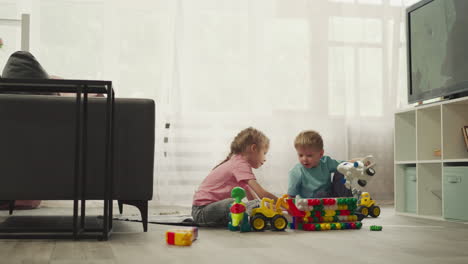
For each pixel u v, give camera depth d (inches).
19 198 73.1
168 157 146.6
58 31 145.2
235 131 152.3
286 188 153.7
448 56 107.3
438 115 114.7
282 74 156.7
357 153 159.3
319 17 159.6
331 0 160.4
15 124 73.0
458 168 99.0
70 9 145.9
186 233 62.1
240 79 153.8
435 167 113.2
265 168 153.1
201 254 55.1
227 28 153.9
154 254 55.1
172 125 147.9
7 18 143.5
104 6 147.2
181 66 149.8
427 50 115.6
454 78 105.2
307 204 82.0
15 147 73.0
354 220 86.7
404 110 119.2
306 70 158.1
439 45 110.8
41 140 73.5
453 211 99.9
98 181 75.0
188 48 150.9
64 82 67.0
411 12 122.4
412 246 61.9
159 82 148.6
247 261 50.5
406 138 122.7
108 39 147.0
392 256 53.8
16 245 61.9
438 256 53.9
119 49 147.4
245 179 87.1
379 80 161.8
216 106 151.6
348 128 160.1
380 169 159.6
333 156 157.8
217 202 84.7
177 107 148.5
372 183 158.7
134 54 147.9
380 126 160.9
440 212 111.8
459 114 106.3
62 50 145.3
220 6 153.5
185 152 148.2
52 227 81.4
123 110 76.6
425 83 116.3
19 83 66.3
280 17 157.5
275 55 156.6
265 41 156.1
